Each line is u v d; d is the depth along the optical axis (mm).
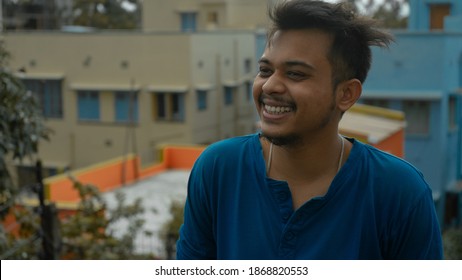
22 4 24016
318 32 1930
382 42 2020
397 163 2078
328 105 1958
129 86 22406
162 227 10500
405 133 16578
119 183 15945
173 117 22422
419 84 16281
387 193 2045
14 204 6555
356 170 2047
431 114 16312
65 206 11445
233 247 2125
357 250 2029
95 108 22969
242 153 2145
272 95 1950
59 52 23031
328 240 2029
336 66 1943
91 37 22719
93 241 7512
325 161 2043
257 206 2092
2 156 6195
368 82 16578
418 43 16203
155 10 29812
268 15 1982
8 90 6277
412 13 20344
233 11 28984
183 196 13938
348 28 1942
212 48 23234
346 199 2037
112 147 22844
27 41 23172
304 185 2059
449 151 17391
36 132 6582
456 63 17562
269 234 2070
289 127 1948
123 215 8555
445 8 20156
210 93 23219
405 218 2059
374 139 10664
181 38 22062
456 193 16953
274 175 2090
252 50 25906
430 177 16516
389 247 2104
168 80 22188
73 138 23266
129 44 22422
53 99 23281
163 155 18141
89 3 30719
